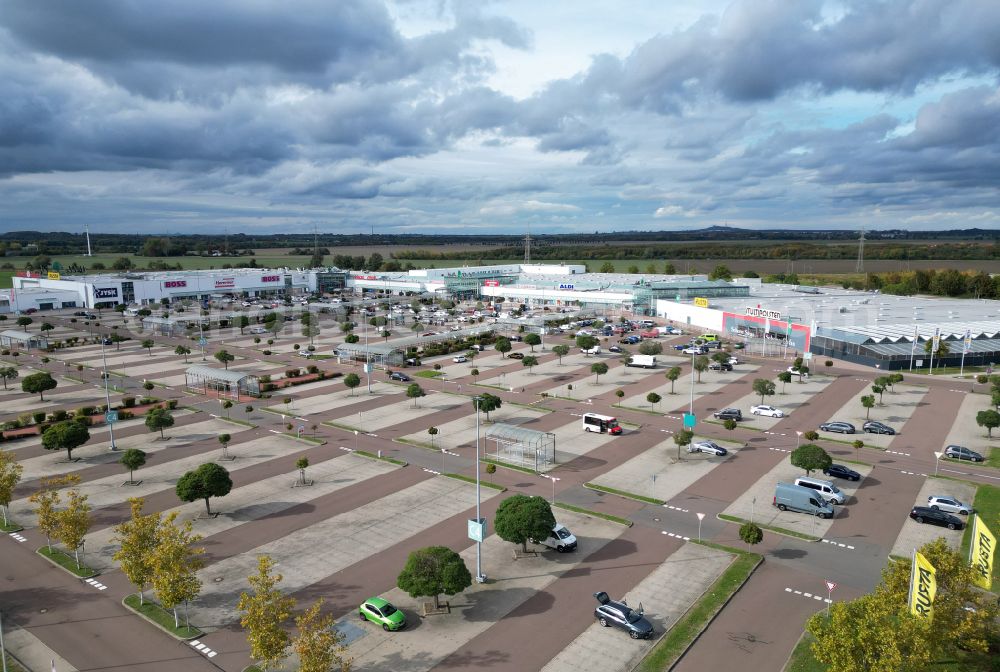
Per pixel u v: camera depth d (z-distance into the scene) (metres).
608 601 39.84
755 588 42.94
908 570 33.59
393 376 106.69
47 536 51.19
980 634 32.62
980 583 32.91
